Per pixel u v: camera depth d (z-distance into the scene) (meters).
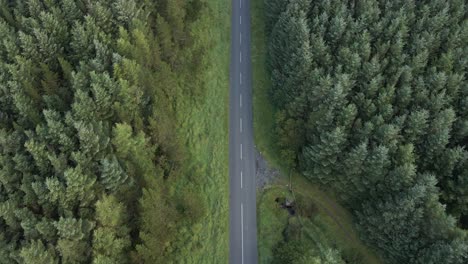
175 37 83.75
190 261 67.12
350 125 69.38
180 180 74.25
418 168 67.88
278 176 77.50
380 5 81.38
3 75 67.38
